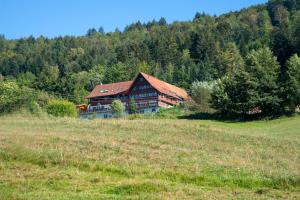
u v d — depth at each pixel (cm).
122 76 16250
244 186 2589
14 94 9481
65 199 2177
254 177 2725
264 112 7731
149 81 10938
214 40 19288
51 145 3425
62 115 8188
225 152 3775
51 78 15212
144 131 4669
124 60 18938
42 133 4134
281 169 3128
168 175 2738
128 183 2475
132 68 17025
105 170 2827
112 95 11606
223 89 8000
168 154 3412
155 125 5103
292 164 3394
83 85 15800
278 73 7881
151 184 2434
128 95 11300
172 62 18275
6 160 2959
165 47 19062
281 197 2316
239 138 4584
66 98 13512
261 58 7950
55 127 4759
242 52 16162
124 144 3750
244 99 7725
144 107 10675
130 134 4409
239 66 8438
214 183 2620
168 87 11531
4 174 2652
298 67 7750
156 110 10188
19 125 4872
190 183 2628
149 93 11019
